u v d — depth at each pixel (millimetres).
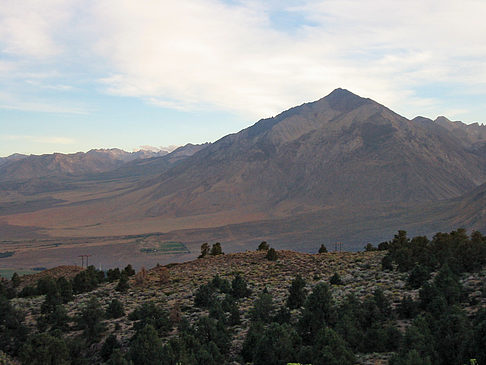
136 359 28125
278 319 35188
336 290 42906
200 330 31250
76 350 34125
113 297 53438
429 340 24141
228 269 62406
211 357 27391
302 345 28656
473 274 40781
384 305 32781
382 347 26719
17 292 64500
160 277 59969
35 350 30984
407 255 49594
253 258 68688
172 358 27422
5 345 37188
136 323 38094
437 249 51406
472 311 29781
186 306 44656
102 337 37781
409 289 39688
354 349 27156
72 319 43469
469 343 22984
